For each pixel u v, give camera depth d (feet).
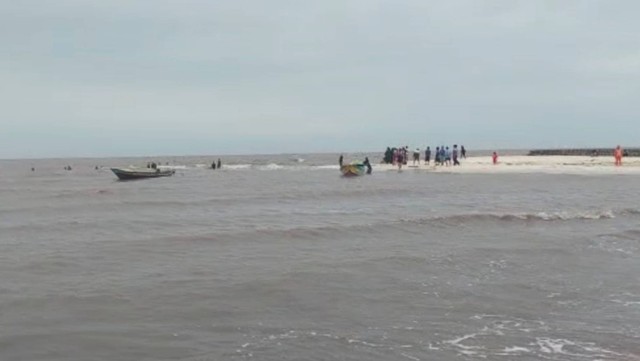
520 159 254.88
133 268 49.21
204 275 46.19
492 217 77.30
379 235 65.77
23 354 29.63
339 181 162.91
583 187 127.34
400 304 38.45
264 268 48.52
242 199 115.34
